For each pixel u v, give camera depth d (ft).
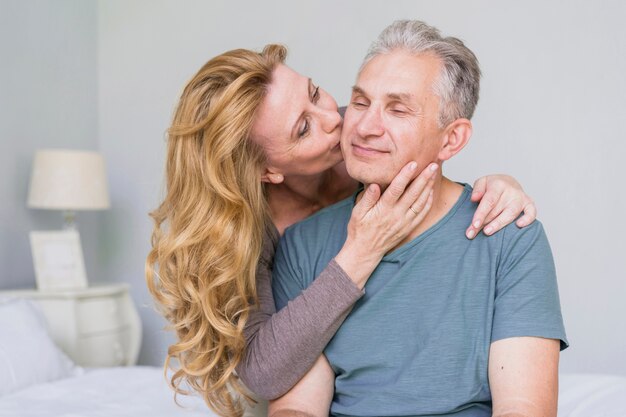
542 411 4.40
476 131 11.65
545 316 4.58
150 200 13.85
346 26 12.42
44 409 7.16
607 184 11.05
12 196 12.00
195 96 5.17
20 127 12.22
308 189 5.89
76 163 11.57
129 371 8.82
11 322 8.60
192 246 5.24
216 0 13.42
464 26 11.68
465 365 4.70
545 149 11.32
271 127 5.15
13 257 11.98
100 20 14.20
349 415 4.97
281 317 4.97
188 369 5.34
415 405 4.75
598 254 11.11
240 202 5.14
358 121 4.71
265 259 5.69
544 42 11.30
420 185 4.66
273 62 5.27
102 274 14.14
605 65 11.02
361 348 4.92
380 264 4.99
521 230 4.80
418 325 4.82
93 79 14.08
